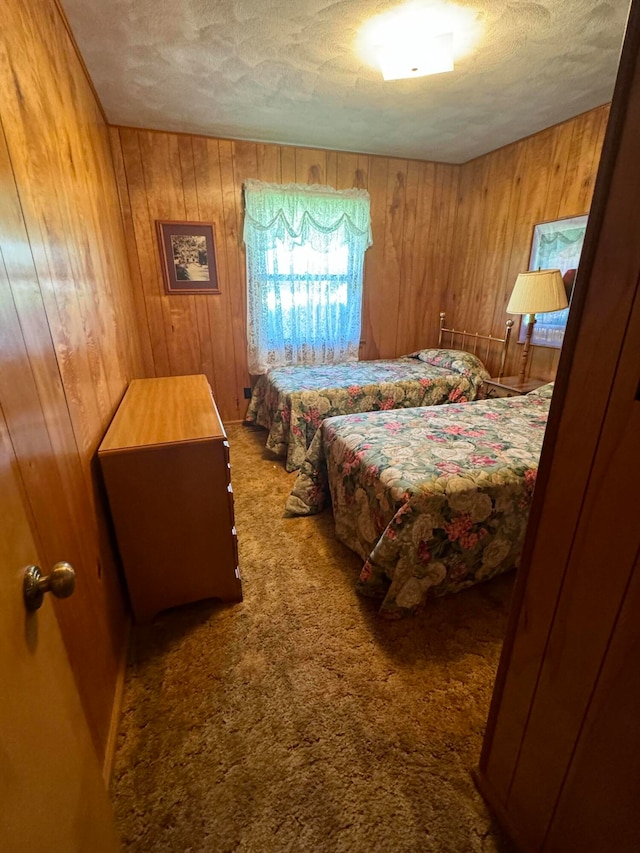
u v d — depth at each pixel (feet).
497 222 11.97
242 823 3.40
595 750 2.45
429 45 6.55
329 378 11.04
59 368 3.74
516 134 10.61
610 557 2.24
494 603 5.77
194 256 11.30
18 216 3.12
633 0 1.83
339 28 6.31
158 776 3.73
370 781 3.68
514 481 5.34
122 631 5.07
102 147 8.59
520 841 3.16
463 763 3.83
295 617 5.51
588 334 2.25
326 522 7.74
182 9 5.79
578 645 2.51
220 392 12.67
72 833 2.04
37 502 2.91
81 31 6.15
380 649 5.01
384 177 12.34
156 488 5.02
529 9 5.96
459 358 12.07
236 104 8.80
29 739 1.75
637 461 2.03
